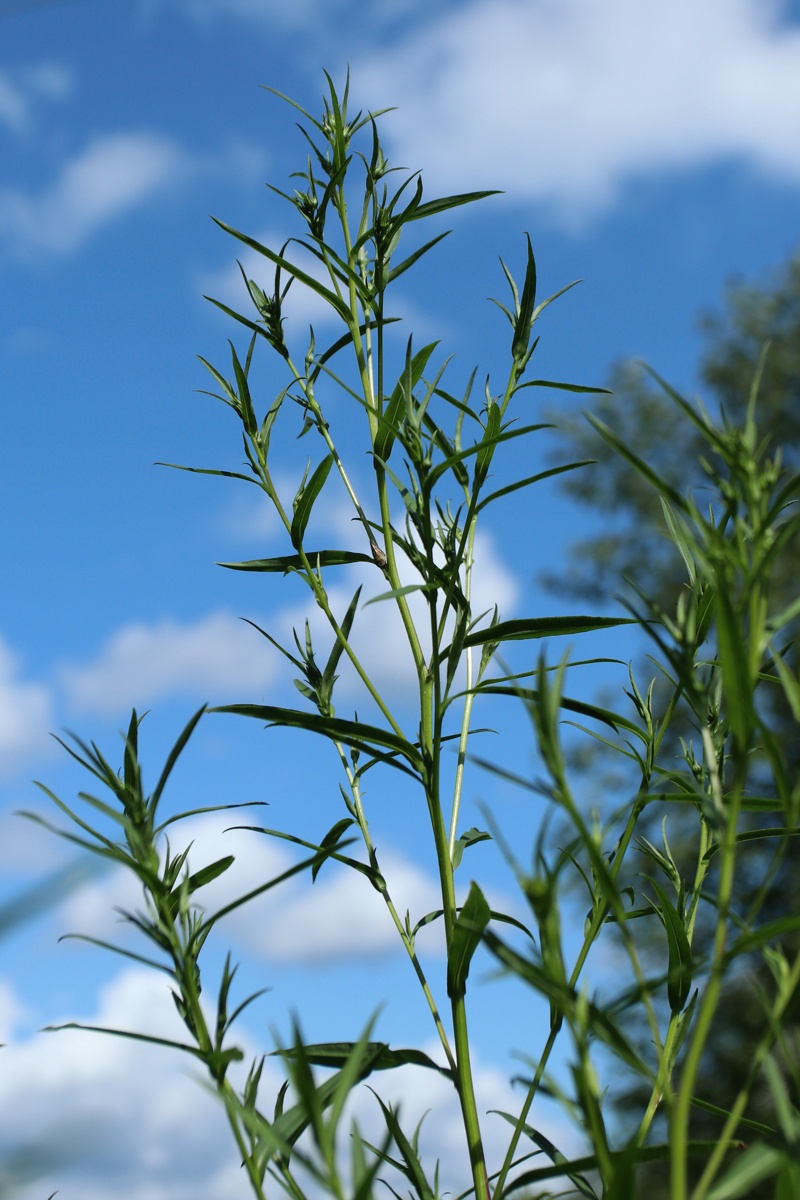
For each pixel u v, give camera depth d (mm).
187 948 634
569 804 607
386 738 753
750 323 6676
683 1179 591
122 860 630
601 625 768
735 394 6664
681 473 6695
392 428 738
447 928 749
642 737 743
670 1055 697
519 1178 659
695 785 689
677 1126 595
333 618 793
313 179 818
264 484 805
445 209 805
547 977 605
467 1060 729
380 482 798
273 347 812
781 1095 604
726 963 601
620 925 617
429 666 786
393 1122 698
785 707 4160
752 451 620
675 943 712
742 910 4566
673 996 709
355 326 806
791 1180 601
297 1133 668
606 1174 601
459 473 773
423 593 741
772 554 613
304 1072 575
